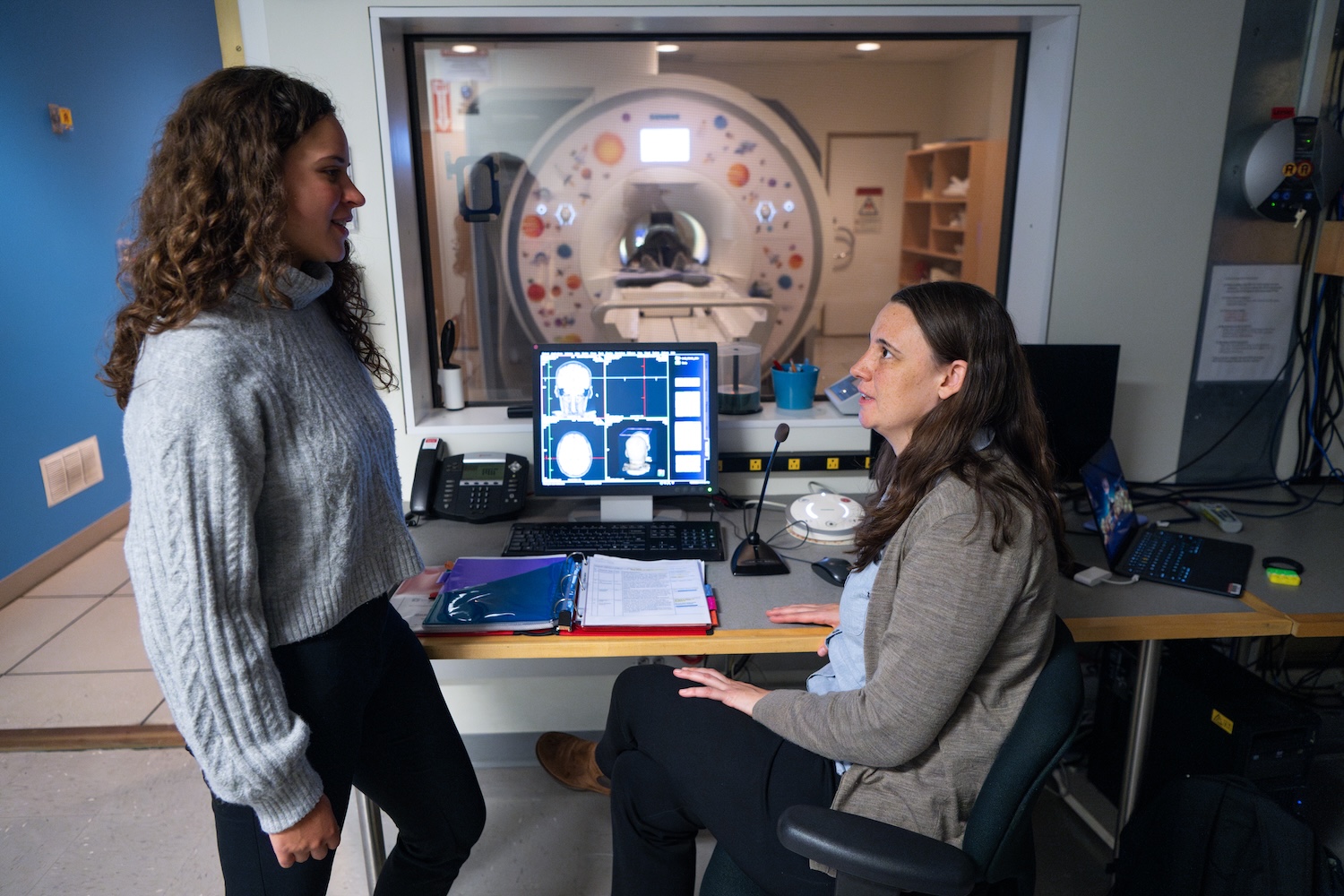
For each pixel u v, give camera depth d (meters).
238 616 0.88
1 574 2.85
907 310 1.08
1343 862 1.70
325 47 1.70
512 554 1.62
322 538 0.98
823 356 4.29
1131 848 1.50
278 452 0.93
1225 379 2.00
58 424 3.16
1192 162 1.86
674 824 1.25
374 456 1.07
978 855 0.95
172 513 0.83
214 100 0.89
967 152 5.14
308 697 1.01
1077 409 1.86
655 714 1.28
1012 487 0.99
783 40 1.94
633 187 2.52
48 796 1.96
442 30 1.83
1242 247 1.92
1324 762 2.03
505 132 2.40
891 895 0.96
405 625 1.29
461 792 1.30
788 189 2.64
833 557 1.60
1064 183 1.86
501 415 1.99
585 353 1.74
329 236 1.00
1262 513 1.87
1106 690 1.88
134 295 0.92
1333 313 1.96
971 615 0.96
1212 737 1.62
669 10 1.73
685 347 1.74
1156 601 1.46
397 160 1.79
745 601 1.46
